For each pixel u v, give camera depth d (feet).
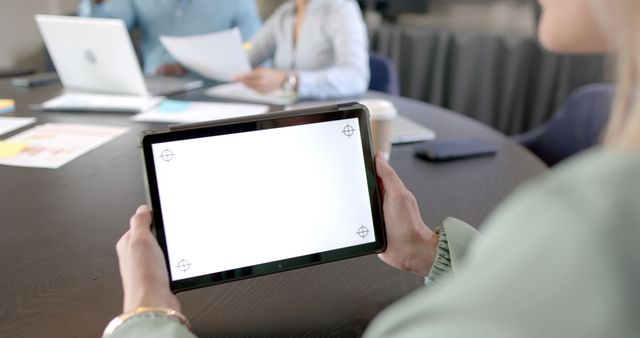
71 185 3.47
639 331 0.77
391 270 2.54
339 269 2.55
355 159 2.30
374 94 6.40
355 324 2.15
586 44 1.22
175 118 4.99
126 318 1.63
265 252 2.17
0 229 2.85
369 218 2.29
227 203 2.15
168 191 2.09
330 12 6.77
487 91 10.12
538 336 0.78
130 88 5.78
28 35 11.07
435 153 4.02
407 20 11.00
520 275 0.82
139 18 7.89
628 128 0.91
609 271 0.78
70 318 2.12
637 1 0.89
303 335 2.08
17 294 2.27
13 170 3.72
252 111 5.21
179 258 2.07
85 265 2.50
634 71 0.92
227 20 7.98
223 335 2.08
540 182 0.96
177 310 1.78
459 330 0.83
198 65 6.29
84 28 5.45
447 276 2.21
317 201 2.24
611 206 0.82
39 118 5.02
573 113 6.07
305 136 2.25
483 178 3.69
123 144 4.32
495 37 9.83
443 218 3.07
